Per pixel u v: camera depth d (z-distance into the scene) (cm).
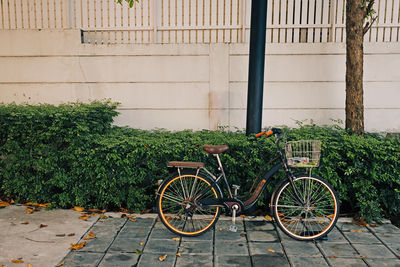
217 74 536
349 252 322
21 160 431
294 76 532
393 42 518
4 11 548
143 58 537
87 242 338
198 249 329
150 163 412
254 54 418
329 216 378
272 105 538
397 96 528
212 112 542
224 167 416
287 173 361
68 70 540
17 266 290
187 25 545
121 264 298
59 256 309
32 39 535
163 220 362
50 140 432
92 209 426
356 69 462
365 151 390
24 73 541
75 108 452
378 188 412
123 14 545
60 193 440
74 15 549
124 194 425
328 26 530
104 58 537
